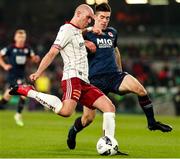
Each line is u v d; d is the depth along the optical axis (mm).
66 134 44688
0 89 92375
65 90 29766
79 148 34094
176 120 67125
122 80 32969
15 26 113500
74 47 29812
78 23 29875
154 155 30438
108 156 29406
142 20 111688
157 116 78750
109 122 29547
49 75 95688
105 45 33281
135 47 106375
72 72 29688
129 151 32562
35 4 116750
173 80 92625
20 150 32375
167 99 86000
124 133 46812
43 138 40812
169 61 102188
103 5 32844
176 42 107312
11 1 117250
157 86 92438
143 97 32812
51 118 66562
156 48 106062
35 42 107125
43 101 29594
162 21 112188
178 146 36000
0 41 110312
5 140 38812
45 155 29719
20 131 47312
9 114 73062
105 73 33188
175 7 112000
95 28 32969
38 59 58094
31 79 29078
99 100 29781
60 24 113875
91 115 32469
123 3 112188
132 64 98062
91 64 33406
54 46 29328
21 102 54281
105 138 29672
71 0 115062
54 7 115438
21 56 57094
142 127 53938
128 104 85688
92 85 31094
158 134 45844
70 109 29484
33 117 68062
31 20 114500
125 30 110375
